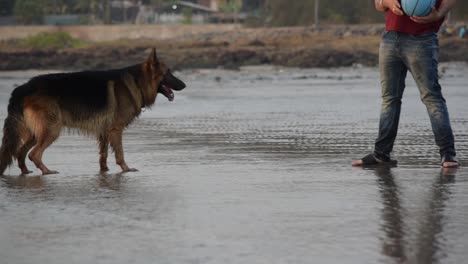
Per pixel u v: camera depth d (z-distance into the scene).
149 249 7.80
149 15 185.38
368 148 15.49
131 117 14.23
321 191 10.79
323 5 135.12
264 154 14.80
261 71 64.25
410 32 13.21
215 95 34.09
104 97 13.95
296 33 108.31
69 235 8.45
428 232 8.32
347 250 7.64
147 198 10.52
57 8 183.00
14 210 9.91
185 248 7.82
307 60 69.69
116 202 10.29
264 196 10.48
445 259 7.27
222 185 11.39
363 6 133.25
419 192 10.62
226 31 115.56
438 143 13.12
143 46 96.81
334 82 44.44
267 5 144.50
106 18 167.62
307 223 8.84
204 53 78.44
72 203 10.30
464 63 67.94
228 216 9.27
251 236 8.27
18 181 12.59
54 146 17.25
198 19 177.00
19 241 8.23
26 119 13.66
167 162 14.08
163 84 14.71
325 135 17.95
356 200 10.12
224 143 16.77
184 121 22.27
